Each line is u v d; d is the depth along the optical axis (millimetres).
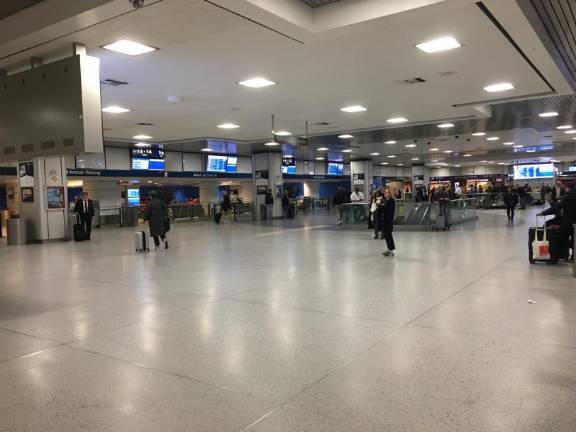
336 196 23391
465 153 33781
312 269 9172
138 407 3400
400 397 3471
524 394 3469
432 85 10969
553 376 3783
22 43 6574
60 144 6512
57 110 6539
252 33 6996
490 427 3006
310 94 11688
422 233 16031
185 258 11172
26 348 4770
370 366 4102
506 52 8414
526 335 4832
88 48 7152
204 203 31734
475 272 8406
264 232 18062
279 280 8117
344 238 15070
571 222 8820
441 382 3721
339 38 7465
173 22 6145
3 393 3688
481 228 17359
